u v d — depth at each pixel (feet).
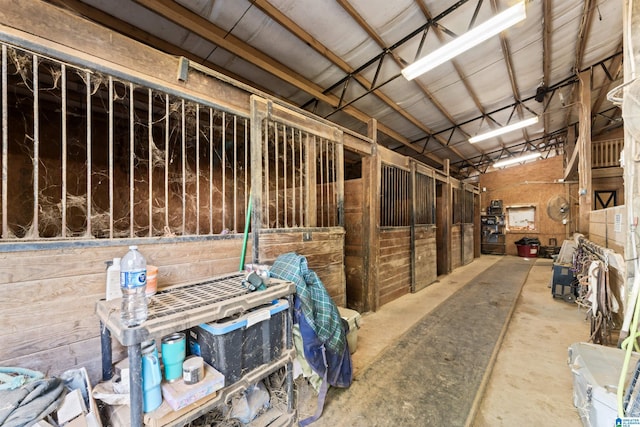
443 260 19.76
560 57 14.26
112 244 4.68
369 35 10.85
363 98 15.48
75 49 4.38
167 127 5.57
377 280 11.75
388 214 13.44
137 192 11.18
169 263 5.38
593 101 20.99
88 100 4.55
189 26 8.87
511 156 32.27
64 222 4.33
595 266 8.39
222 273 6.26
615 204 25.11
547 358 7.64
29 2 4.00
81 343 4.37
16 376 3.44
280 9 9.20
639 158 5.87
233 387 4.05
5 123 3.83
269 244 7.13
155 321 3.37
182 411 3.50
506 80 15.66
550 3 10.30
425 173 16.75
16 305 3.83
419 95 16.20
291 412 4.91
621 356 5.42
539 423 5.14
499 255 31.22
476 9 9.27
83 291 4.38
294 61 11.91
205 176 11.78
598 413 4.48
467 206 25.45
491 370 6.98
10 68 5.06
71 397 3.58
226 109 6.50
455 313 11.28
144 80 5.15
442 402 5.71
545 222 30.07
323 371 5.41
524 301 13.28
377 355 7.73
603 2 10.62
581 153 17.72
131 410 3.24
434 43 11.60
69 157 10.43
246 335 4.32
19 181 9.38
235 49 10.20
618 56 15.20
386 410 5.49
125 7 8.23
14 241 3.82
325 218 10.97
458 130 22.56
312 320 5.49
